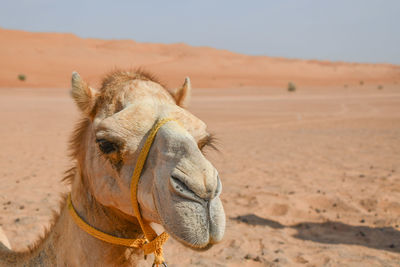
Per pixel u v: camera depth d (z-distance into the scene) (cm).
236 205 827
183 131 212
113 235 242
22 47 13050
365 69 18838
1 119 2506
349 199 870
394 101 4762
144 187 215
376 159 1329
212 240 194
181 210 192
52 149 1479
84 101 247
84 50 13975
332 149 1546
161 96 240
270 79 13688
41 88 7219
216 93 6919
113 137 220
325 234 687
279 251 596
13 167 1152
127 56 15000
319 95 6612
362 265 554
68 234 254
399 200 855
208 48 19625
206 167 199
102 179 235
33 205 796
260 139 1841
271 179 1046
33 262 284
